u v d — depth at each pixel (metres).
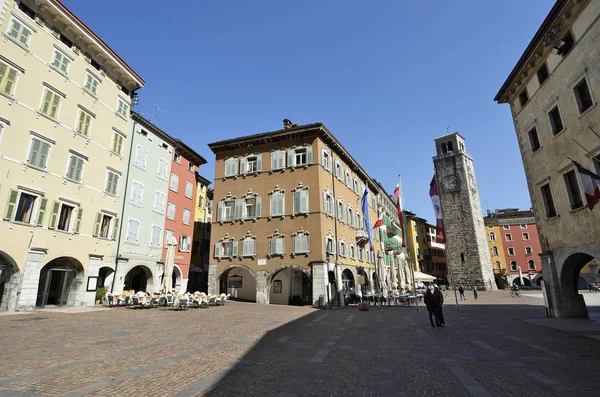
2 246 19.33
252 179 34.06
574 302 17.86
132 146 31.08
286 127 36.81
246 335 12.88
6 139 19.97
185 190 39.62
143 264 31.31
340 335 13.15
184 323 15.93
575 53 15.66
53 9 22.86
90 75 26.48
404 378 7.37
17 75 20.83
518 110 21.23
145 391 6.35
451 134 78.81
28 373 7.24
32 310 20.38
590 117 14.82
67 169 23.84
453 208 74.94
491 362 8.79
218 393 6.32
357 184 43.81
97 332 12.83
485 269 71.19
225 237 33.41
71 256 23.62
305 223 30.69
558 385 6.85
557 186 17.55
